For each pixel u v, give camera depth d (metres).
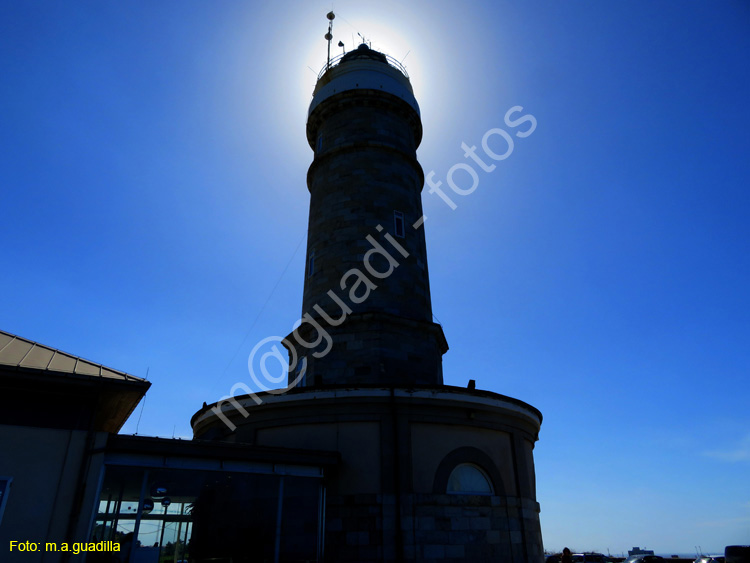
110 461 10.66
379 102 22.69
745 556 23.41
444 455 14.40
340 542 13.02
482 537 13.82
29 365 10.54
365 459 13.92
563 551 20.22
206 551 12.03
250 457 12.06
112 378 10.93
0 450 9.88
